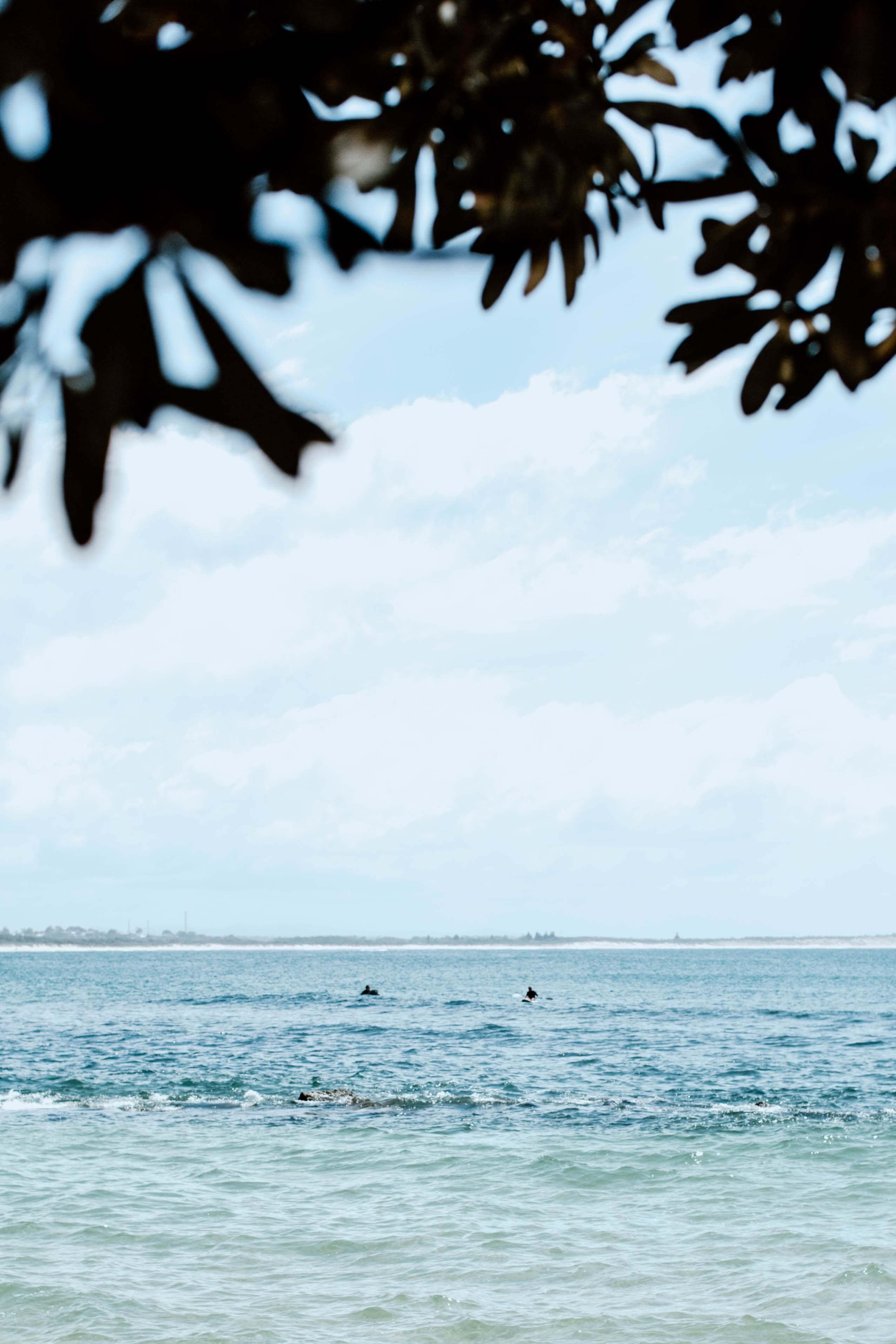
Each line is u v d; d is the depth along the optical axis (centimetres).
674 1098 3067
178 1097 3073
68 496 69
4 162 68
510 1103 2959
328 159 77
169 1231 1747
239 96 72
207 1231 1748
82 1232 1741
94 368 69
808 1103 2973
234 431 70
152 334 70
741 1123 2639
